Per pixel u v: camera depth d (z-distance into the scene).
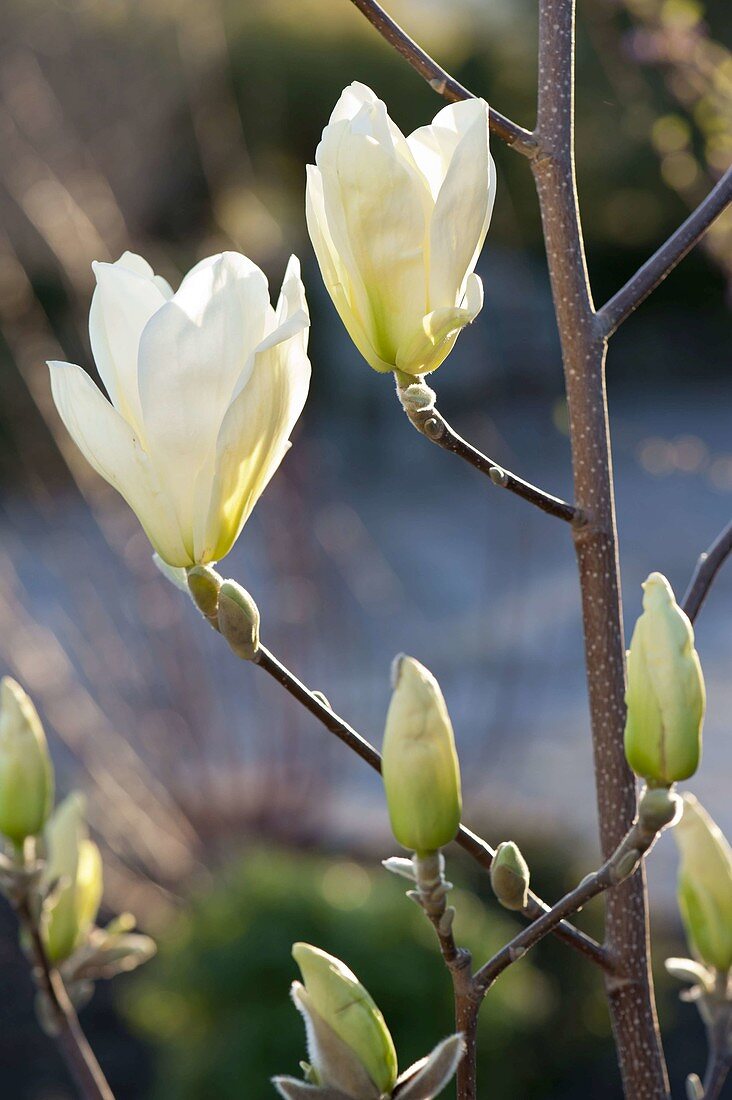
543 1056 3.17
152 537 1.00
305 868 3.07
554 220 1.06
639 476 9.60
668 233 11.41
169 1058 3.23
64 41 7.91
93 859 1.22
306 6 12.02
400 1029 2.79
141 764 4.20
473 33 11.86
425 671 0.98
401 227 0.99
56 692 4.16
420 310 1.00
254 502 1.00
